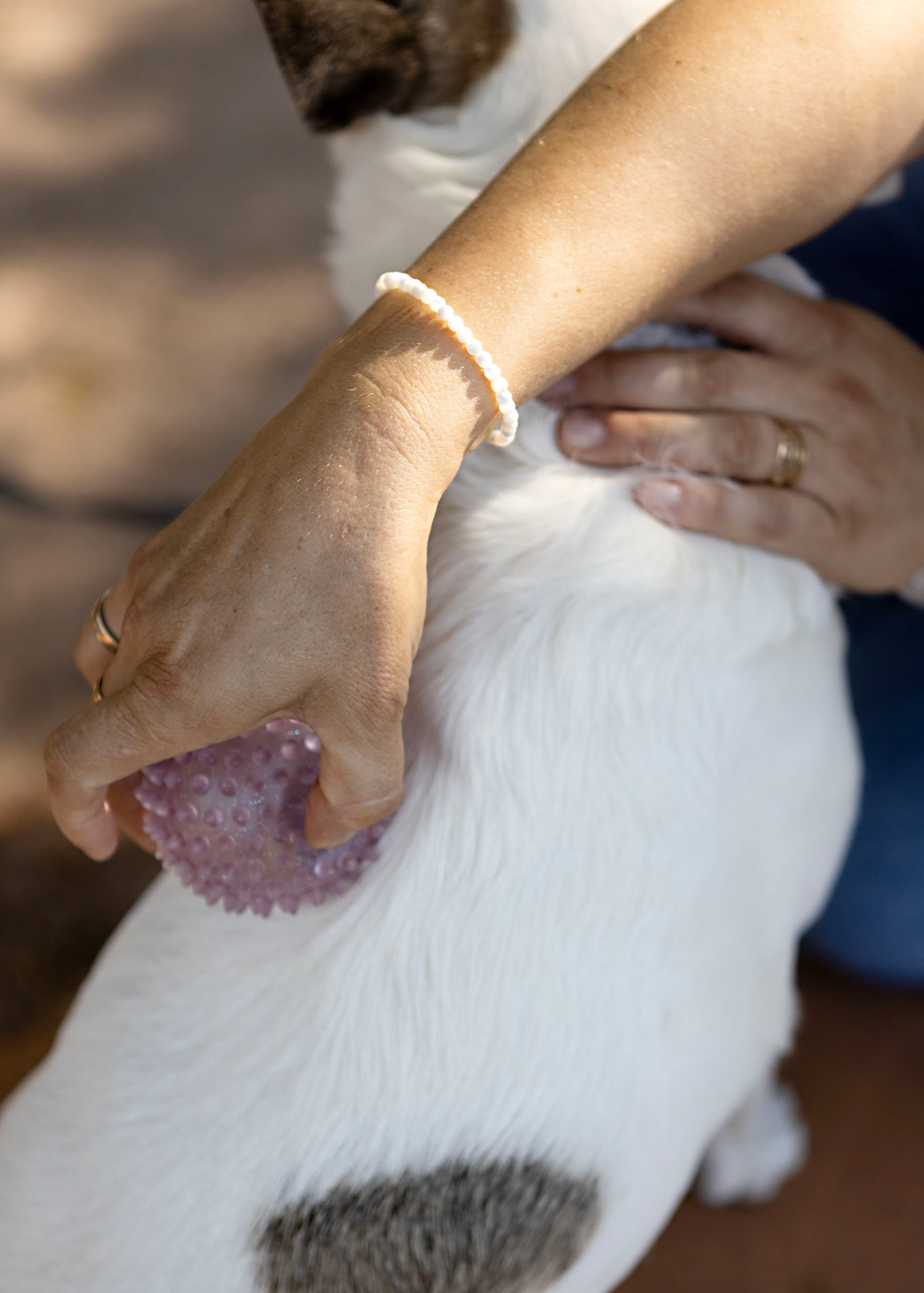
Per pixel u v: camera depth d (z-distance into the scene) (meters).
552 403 0.81
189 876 0.74
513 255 0.72
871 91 0.75
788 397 0.82
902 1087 1.10
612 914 0.78
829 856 0.87
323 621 0.70
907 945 1.12
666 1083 0.80
